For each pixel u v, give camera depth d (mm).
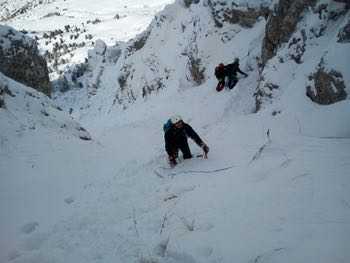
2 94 14984
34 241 6652
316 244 4273
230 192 6113
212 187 6543
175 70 37344
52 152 12898
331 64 9258
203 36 27984
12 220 8008
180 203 6402
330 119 8297
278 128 9188
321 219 4684
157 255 5285
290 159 6461
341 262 3906
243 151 8273
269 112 10516
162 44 43312
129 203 7320
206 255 4805
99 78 69938
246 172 6617
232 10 26156
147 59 44906
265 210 5258
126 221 6527
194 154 9438
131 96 46188
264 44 16766
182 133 8805
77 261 5648
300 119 9141
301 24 13547
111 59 72562
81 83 87438
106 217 6957
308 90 9789
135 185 8305
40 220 7875
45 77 28312
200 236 5176
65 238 6465
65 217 7656
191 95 24109
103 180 10414
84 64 95250
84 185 10602
